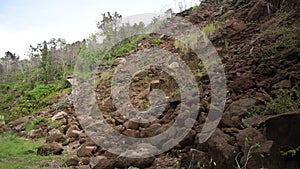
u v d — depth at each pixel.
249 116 3.94
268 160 2.89
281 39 5.41
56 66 19.09
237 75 5.32
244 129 3.47
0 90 20.38
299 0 6.43
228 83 5.16
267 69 4.88
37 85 17.31
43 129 9.66
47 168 5.08
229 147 3.30
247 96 4.50
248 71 5.15
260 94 4.34
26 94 16.38
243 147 3.19
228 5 10.45
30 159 5.84
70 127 7.80
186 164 3.76
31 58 22.69
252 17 7.88
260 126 3.46
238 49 6.59
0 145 7.73
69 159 5.14
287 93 3.91
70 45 19.44
